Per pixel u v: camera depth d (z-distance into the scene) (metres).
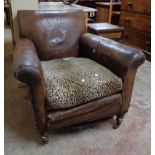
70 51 1.84
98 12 4.04
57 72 1.45
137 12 2.91
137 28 2.97
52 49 1.75
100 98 1.40
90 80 1.37
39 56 1.73
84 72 1.46
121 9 3.27
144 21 2.81
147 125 1.64
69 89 1.28
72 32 1.83
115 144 1.44
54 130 1.56
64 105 1.26
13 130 1.54
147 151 1.39
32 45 1.50
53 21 1.76
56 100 1.24
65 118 1.33
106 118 1.58
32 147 1.39
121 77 1.45
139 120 1.70
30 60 1.16
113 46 1.53
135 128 1.61
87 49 1.79
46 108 1.27
